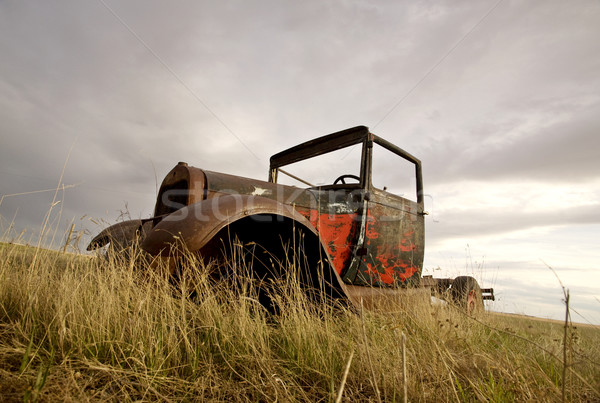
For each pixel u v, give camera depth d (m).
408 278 4.14
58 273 2.63
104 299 1.94
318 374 1.76
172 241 2.09
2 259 2.55
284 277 2.79
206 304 2.13
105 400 1.32
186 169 2.95
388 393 1.63
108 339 1.71
